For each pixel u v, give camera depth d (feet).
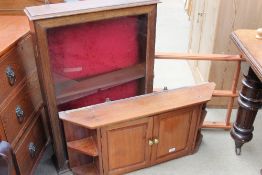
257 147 6.51
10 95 4.44
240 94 5.76
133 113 5.07
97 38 5.00
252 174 5.80
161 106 5.25
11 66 4.42
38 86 5.52
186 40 12.60
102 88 5.59
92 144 5.35
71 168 5.71
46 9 4.41
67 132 5.25
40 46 4.40
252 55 4.68
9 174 2.74
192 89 5.84
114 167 5.54
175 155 6.04
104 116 5.00
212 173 5.81
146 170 5.84
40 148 5.69
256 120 7.39
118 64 5.49
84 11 4.41
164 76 9.68
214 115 7.68
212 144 6.57
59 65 4.88
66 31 4.65
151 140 5.47
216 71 7.64
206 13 7.98
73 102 5.51
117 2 4.75
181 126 5.66
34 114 5.35
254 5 6.77
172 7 17.87
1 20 5.31
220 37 7.18
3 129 4.27
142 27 5.25
